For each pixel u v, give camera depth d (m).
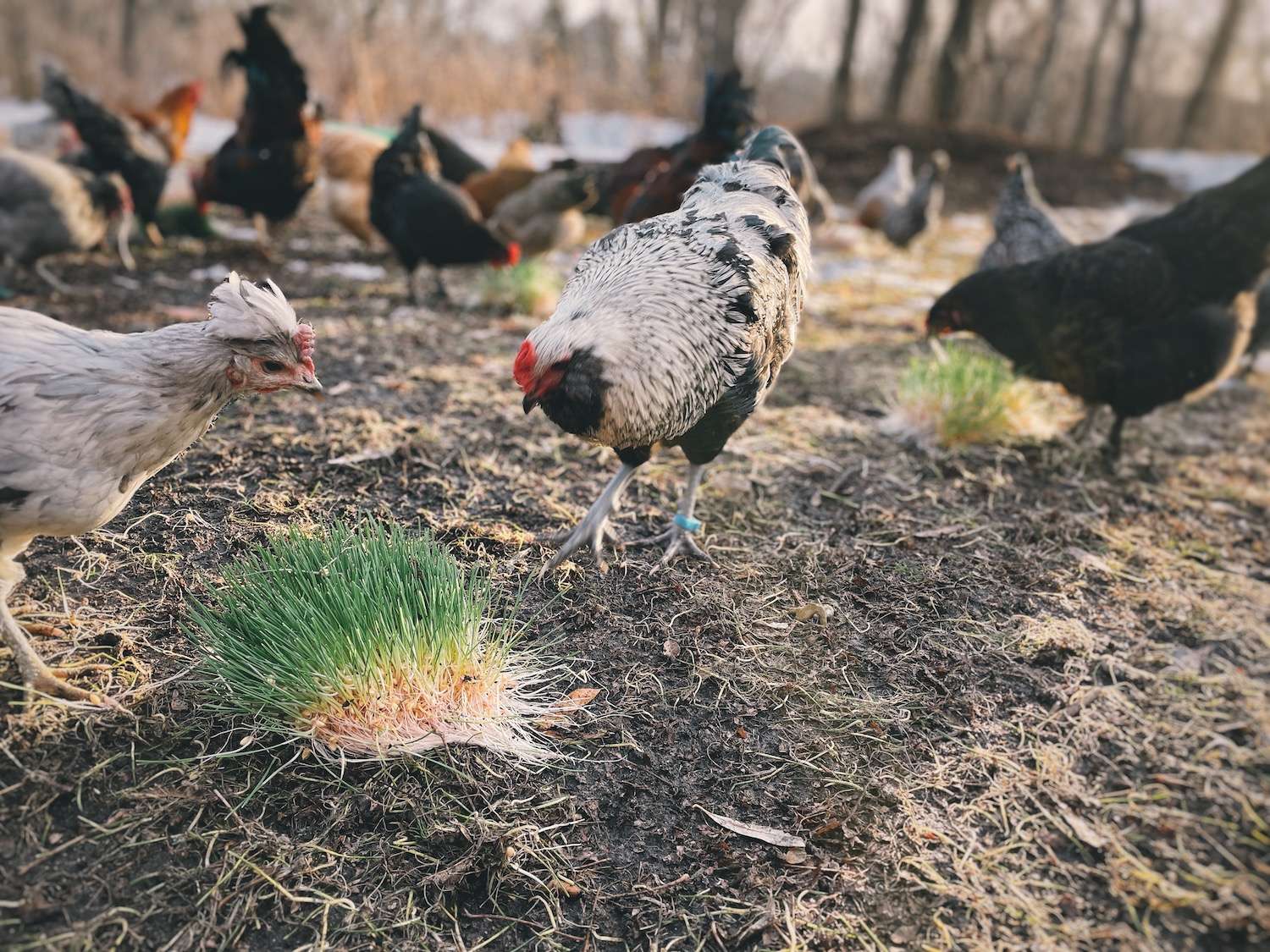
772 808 0.80
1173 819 0.81
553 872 0.73
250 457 1.25
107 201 1.99
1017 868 0.76
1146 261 1.34
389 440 1.33
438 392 1.55
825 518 1.25
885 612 1.05
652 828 0.78
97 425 0.73
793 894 0.73
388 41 5.74
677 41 7.62
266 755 0.80
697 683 0.93
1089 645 1.01
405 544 0.92
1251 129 9.04
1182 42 9.27
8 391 0.71
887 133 5.94
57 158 2.54
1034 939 0.70
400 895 0.71
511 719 0.86
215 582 0.98
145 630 0.91
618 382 0.86
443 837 0.75
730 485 1.31
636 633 0.99
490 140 5.61
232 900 0.69
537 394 0.87
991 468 1.41
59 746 0.78
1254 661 1.01
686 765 0.84
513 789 0.80
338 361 1.66
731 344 0.92
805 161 1.30
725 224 0.99
